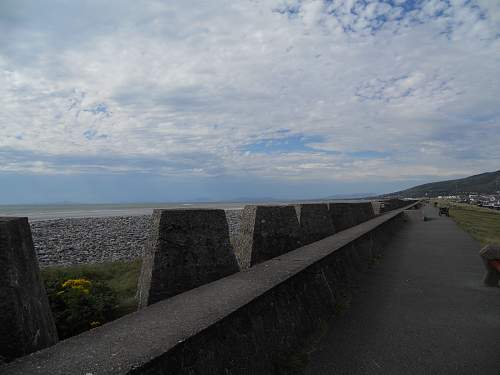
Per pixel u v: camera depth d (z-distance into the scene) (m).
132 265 10.51
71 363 2.39
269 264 5.65
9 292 2.78
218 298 3.82
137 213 68.81
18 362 2.44
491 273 8.09
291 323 4.41
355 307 6.39
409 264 10.59
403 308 6.39
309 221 9.22
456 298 7.07
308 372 3.96
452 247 14.27
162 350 2.52
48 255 17.05
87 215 59.84
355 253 8.95
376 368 4.10
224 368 2.97
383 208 28.17
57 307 4.60
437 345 4.78
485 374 4.03
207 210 5.06
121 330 2.96
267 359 3.62
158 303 3.72
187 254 4.75
